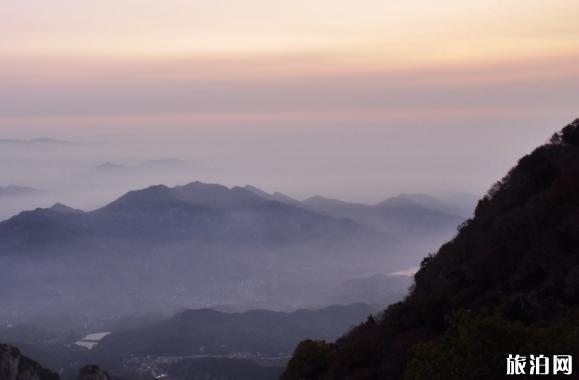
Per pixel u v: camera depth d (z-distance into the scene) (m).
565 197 27.47
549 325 19.28
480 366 17.36
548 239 25.39
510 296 23.31
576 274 22.38
